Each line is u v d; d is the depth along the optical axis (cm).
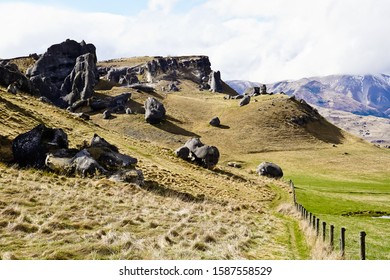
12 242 1641
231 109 18400
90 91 16425
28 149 4050
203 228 2384
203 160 7406
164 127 15288
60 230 1894
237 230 2678
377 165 12669
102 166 4234
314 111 19475
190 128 16000
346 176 10856
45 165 4003
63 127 6962
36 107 8025
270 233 2889
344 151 14862
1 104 6456
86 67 16812
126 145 7381
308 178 10094
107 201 2886
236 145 14550
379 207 5619
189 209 3247
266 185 7106
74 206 2461
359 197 6769
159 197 3750
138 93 19250
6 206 2197
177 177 5594
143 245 1775
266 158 13125
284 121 17150
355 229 3466
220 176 6925
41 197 2577
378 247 2553
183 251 1792
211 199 4619
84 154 4131
